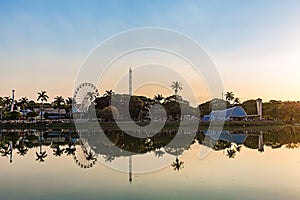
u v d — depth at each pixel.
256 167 20.89
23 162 24.81
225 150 30.88
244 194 14.21
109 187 15.90
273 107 104.12
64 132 63.19
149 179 17.50
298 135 51.97
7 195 14.77
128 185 16.25
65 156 28.20
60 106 116.38
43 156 28.42
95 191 15.18
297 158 24.88
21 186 16.48
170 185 16.05
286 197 13.76
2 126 75.75
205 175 18.36
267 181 16.70
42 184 16.84
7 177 18.92
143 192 14.83
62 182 17.22
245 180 16.94
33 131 67.31
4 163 24.42
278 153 28.16
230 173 18.88
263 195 14.05
